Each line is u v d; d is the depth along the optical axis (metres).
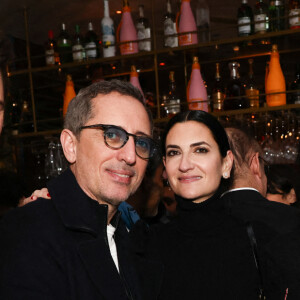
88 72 3.10
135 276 1.22
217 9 3.37
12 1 2.83
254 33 2.68
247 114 2.75
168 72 3.20
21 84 3.10
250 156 1.70
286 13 2.71
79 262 1.04
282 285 1.29
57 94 3.43
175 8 3.27
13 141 3.11
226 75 3.09
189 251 1.42
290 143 2.69
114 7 3.16
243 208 1.50
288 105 2.55
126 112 1.15
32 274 0.96
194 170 1.47
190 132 1.48
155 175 2.19
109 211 1.17
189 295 1.37
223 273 1.37
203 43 2.68
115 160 1.13
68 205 1.08
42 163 3.24
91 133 1.13
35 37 3.41
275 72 2.62
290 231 1.38
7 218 1.05
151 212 2.24
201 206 1.46
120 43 2.82
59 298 0.99
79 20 3.30
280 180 2.25
